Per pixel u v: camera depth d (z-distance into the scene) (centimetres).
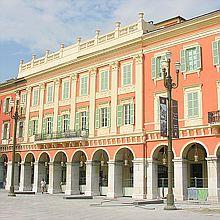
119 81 3731
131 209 2231
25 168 4697
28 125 4756
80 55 4216
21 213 1923
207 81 3028
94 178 3819
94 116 3900
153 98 3397
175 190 3061
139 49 3578
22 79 4953
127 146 3516
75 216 1784
